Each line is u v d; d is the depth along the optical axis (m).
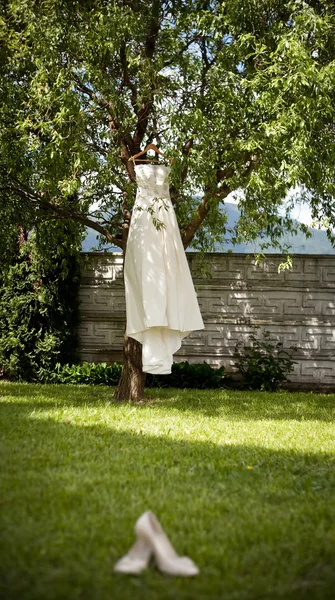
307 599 2.56
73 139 6.99
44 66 6.91
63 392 8.72
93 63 7.21
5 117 7.45
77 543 3.04
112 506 3.60
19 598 2.47
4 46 7.36
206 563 2.91
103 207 8.61
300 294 10.38
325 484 4.31
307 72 6.37
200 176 7.18
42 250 9.29
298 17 6.64
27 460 4.53
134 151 8.15
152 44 7.80
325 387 10.30
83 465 4.47
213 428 6.22
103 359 10.55
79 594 2.51
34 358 10.17
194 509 3.62
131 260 7.24
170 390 9.37
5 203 8.05
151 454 4.93
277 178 7.07
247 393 9.25
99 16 6.89
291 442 5.70
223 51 7.14
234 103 7.00
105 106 7.46
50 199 8.14
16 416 6.35
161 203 7.30
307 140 6.57
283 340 10.39
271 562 2.93
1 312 10.10
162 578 2.73
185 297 7.33
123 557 2.86
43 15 6.99
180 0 7.63
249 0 6.93
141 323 7.16
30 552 2.87
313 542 3.19
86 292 10.55
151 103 7.68
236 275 10.45
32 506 3.52
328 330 10.34
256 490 4.14
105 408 7.10
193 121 6.83
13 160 7.46
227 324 10.44
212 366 10.48
